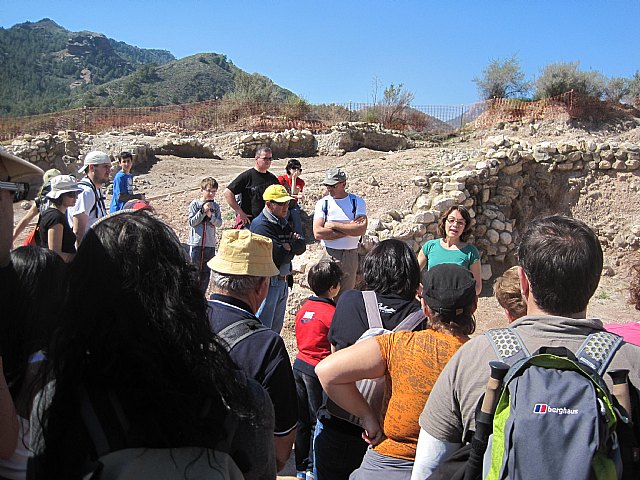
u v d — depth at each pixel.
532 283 2.19
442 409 2.24
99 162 6.58
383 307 3.42
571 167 12.78
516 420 1.80
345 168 14.53
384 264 3.51
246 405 1.81
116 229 1.71
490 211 11.82
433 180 12.02
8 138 22.75
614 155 12.74
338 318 3.51
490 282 11.18
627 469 1.80
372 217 10.80
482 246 11.63
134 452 1.55
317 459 3.67
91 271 1.67
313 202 11.95
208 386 1.67
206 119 26.89
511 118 25.75
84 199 6.30
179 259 1.76
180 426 1.58
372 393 3.03
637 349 2.03
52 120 24.20
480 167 11.78
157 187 15.38
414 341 2.71
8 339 2.23
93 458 1.54
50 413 1.62
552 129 24.73
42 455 1.62
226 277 3.00
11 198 1.88
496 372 1.94
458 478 2.05
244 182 7.77
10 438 1.80
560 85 26.78
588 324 2.10
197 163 19.22
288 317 8.23
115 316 1.62
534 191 12.56
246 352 2.83
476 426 1.98
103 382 1.59
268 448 1.94
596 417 1.76
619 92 27.80
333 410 3.48
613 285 11.32
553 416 1.77
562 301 2.13
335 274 4.69
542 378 1.86
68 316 1.67
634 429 1.88
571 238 2.16
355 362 2.74
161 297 1.66
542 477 1.71
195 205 7.95
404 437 2.69
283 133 23.02
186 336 1.66
